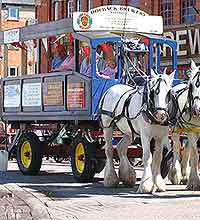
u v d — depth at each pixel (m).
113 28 19.09
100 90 17.97
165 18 33.25
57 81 19.41
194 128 15.66
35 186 17.77
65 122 20.22
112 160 17.53
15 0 57.75
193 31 31.02
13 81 21.88
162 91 14.86
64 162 27.27
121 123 16.72
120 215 12.56
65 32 19.20
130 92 16.55
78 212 13.03
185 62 31.28
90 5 39.03
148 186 15.73
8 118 22.17
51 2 43.69
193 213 12.63
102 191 16.50
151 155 15.85
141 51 19.19
